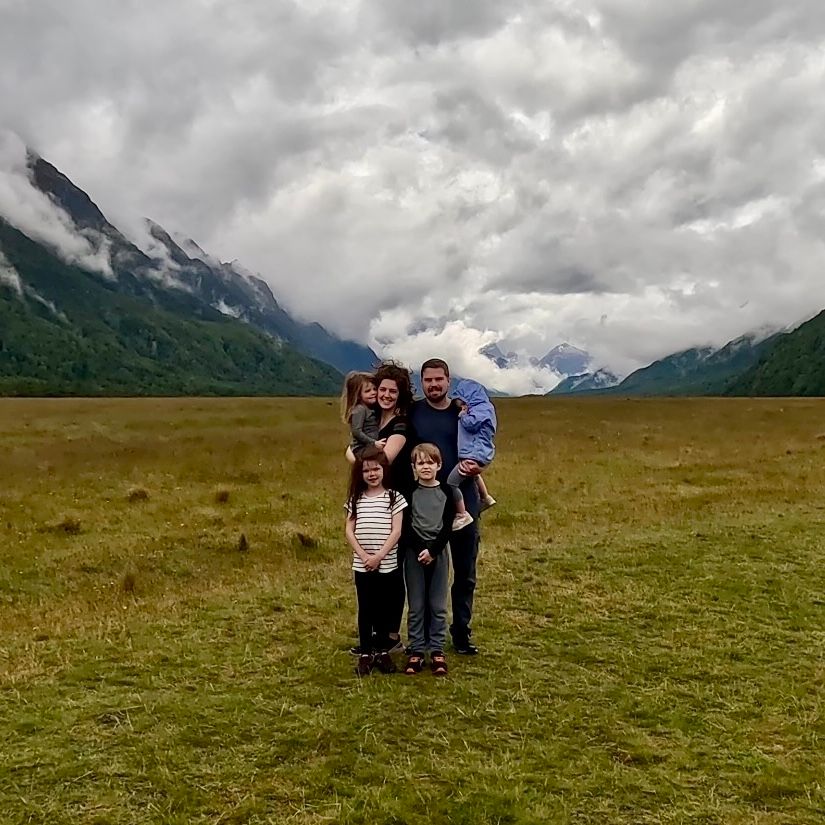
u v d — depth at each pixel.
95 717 7.63
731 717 7.77
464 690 8.23
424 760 6.70
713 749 7.07
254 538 17.70
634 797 6.21
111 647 9.87
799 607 11.68
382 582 8.69
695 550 15.28
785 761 6.86
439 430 8.64
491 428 8.44
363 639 8.64
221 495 22.12
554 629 10.59
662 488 23.67
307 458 29.95
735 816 5.98
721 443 34.72
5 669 9.20
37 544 16.94
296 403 63.31
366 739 7.08
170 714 7.65
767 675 8.95
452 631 9.43
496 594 12.38
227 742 7.05
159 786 6.30
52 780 6.41
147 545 16.97
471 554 9.16
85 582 14.52
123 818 5.87
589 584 12.96
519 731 7.34
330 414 49.88
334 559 16.34
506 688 8.35
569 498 22.28
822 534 16.64
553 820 5.85
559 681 8.63
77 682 8.67
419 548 8.48
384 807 5.95
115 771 6.54
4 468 26.66
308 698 8.02
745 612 11.45
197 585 14.23
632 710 7.88
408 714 7.64
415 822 5.82
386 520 8.45
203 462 28.66
